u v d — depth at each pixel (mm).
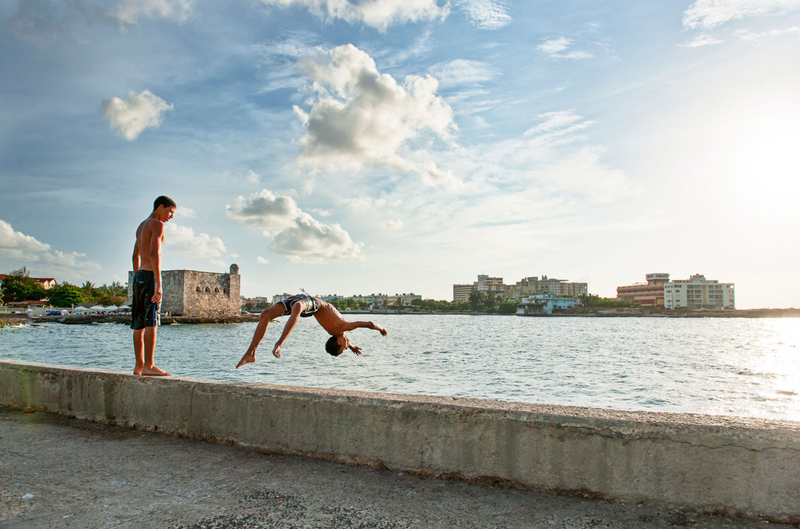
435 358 32531
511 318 192875
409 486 3201
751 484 2697
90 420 4863
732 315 199500
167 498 3020
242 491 3135
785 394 19250
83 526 2621
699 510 2764
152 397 4531
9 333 53188
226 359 30438
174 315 77875
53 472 3465
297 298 4426
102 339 45250
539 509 2848
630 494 2896
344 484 3242
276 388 4016
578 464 3014
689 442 2807
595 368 27516
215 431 4176
